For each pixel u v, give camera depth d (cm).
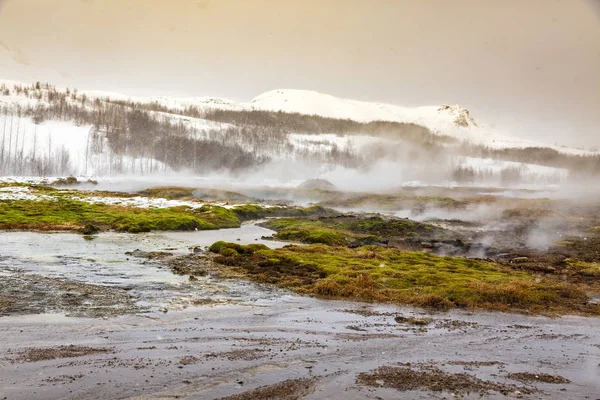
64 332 1446
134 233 4419
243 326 1612
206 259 2952
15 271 2355
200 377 1140
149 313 1717
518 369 1285
